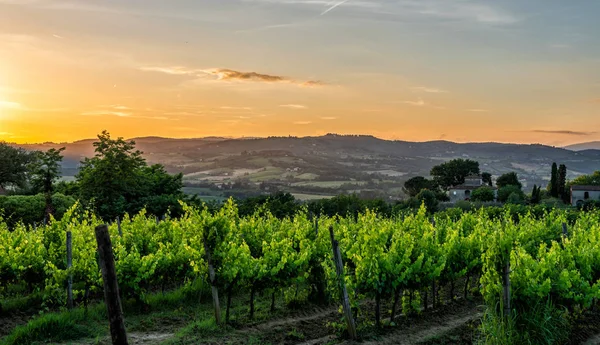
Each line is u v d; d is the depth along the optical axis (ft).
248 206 140.26
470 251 43.96
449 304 42.86
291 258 40.63
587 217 75.92
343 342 31.94
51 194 95.14
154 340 32.65
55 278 38.45
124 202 104.27
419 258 36.99
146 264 40.93
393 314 36.09
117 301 22.15
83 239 43.50
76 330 33.68
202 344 31.09
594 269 39.68
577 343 32.42
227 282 36.42
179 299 43.52
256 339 32.27
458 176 296.51
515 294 32.19
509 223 53.62
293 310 40.83
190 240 40.22
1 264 43.16
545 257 37.24
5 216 83.30
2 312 38.73
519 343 29.94
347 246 43.70
